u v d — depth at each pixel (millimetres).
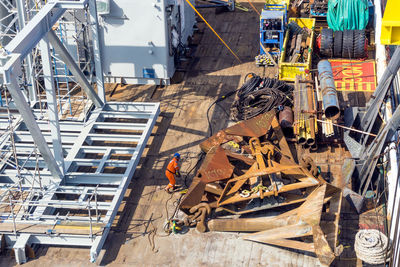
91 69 21703
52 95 17219
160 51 23047
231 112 21438
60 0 16938
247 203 16781
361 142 18906
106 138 19891
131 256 15781
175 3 23172
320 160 19062
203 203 16312
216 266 15336
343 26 25422
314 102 20469
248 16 29812
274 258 15492
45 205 16250
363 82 22812
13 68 14430
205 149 19391
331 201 16484
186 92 23312
